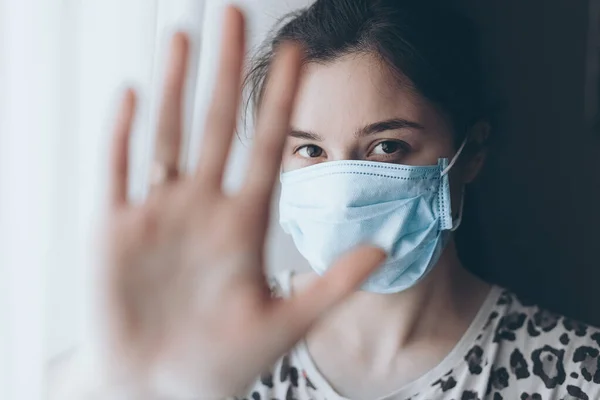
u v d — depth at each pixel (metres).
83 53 0.83
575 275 1.71
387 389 1.12
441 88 1.04
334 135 1.02
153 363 0.57
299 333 0.57
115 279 0.56
